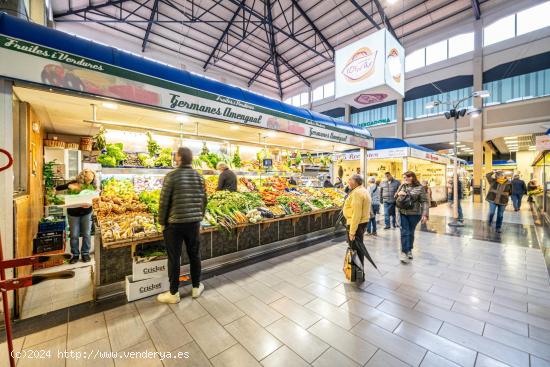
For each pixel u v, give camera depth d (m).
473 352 1.87
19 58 2.21
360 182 3.19
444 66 14.90
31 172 3.29
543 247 4.73
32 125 3.42
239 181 5.21
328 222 5.84
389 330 2.15
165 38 14.97
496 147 21.80
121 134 5.04
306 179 7.55
